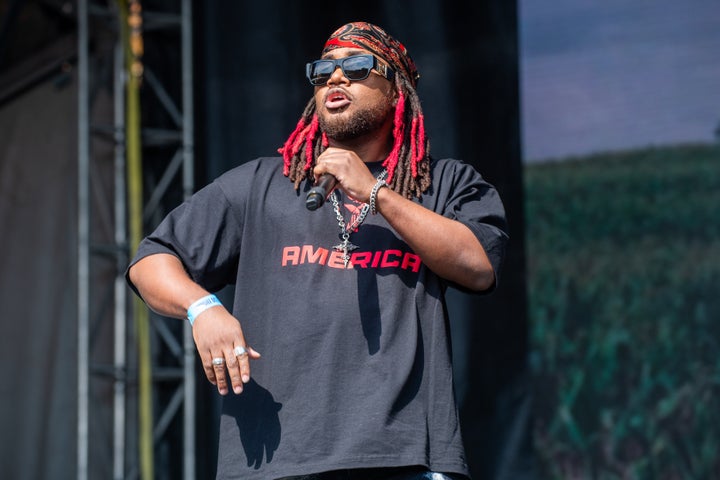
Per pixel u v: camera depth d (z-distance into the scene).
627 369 9.91
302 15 11.02
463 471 3.99
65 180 11.92
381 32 4.62
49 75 12.27
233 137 11.01
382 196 3.99
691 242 9.90
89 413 10.99
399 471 3.97
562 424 9.99
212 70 11.12
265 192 4.45
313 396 4.02
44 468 11.48
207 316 3.98
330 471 3.98
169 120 11.51
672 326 9.86
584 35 10.41
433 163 4.58
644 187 10.10
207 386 10.80
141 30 11.40
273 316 4.21
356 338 4.09
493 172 10.41
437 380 4.09
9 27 12.26
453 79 10.53
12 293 12.07
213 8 11.19
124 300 11.23
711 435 9.64
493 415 10.06
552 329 10.13
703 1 10.16
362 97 4.45
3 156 12.42
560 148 10.34
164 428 10.81
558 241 10.23
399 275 4.21
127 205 11.34
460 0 10.62
